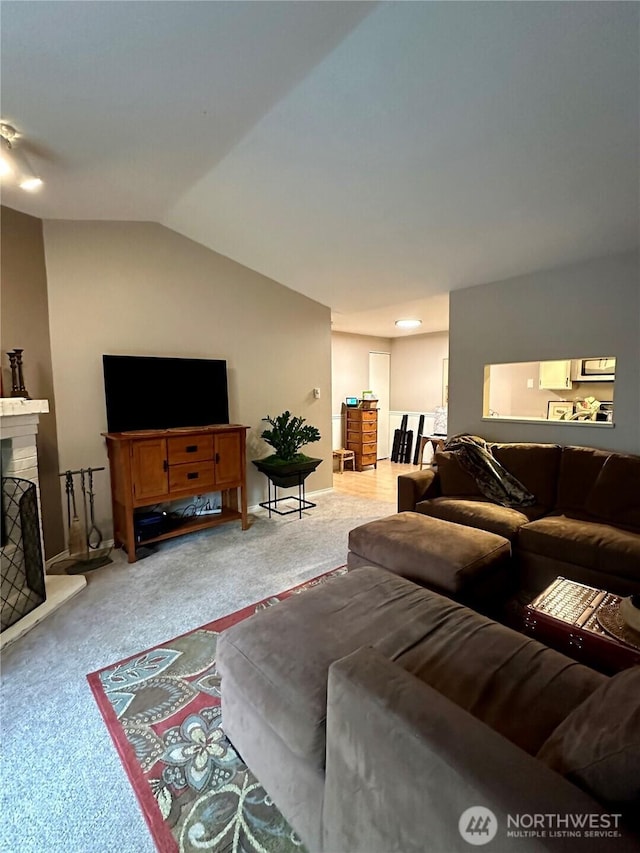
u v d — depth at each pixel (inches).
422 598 63.4
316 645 52.2
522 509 120.6
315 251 146.6
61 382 123.8
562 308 133.5
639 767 25.9
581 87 71.6
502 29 64.4
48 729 61.6
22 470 94.1
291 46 68.2
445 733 31.3
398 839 32.4
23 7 52.9
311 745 42.0
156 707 66.0
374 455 280.5
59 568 116.4
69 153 90.1
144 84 72.1
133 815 49.4
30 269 114.8
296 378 186.5
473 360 156.7
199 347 153.7
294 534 144.9
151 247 139.6
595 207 101.7
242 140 94.8
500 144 86.6
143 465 122.6
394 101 80.6
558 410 194.4
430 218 116.0
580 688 44.0
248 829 48.0
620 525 105.2
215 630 87.2
